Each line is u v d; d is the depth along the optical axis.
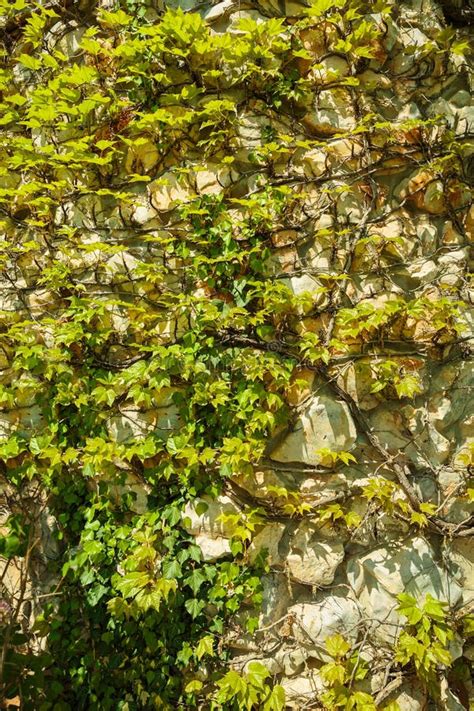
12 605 2.06
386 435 2.14
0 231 2.36
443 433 2.17
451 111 2.32
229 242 2.17
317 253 2.21
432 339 2.16
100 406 2.17
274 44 2.19
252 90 2.26
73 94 2.25
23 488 2.21
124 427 2.16
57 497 2.18
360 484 2.09
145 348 2.05
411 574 2.03
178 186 2.26
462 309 2.22
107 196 2.31
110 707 1.98
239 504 2.08
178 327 2.21
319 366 2.12
